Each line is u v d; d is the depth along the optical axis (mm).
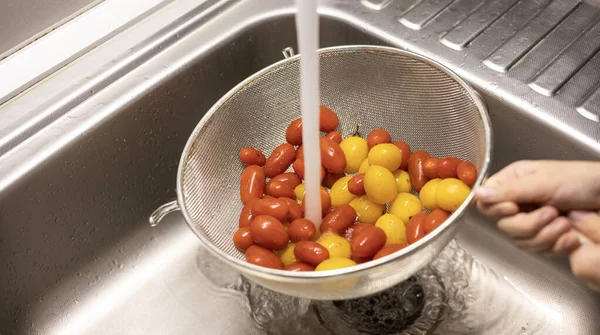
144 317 789
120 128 745
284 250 601
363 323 752
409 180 644
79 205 750
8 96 740
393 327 749
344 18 796
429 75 638
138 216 820
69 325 779
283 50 771
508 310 757
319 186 595
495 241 807
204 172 636
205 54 779
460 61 734
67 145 703
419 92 661
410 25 780
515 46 744
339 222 603
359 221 631
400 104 686
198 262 830
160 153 804
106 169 755
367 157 664
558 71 713
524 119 689
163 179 825
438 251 561
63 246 757
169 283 815
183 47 782
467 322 751
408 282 779
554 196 538
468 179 571
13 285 727
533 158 717
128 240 821
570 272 752
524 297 764
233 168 679
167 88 765
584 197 538
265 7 818
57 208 729
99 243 792
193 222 557
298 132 671
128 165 777
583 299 744
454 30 770
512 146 729
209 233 601
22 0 754
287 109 709
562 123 665
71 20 815
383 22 785
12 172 678
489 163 547
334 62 672
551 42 744
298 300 778
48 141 702
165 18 812
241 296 795
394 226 589
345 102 709
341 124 722
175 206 614
